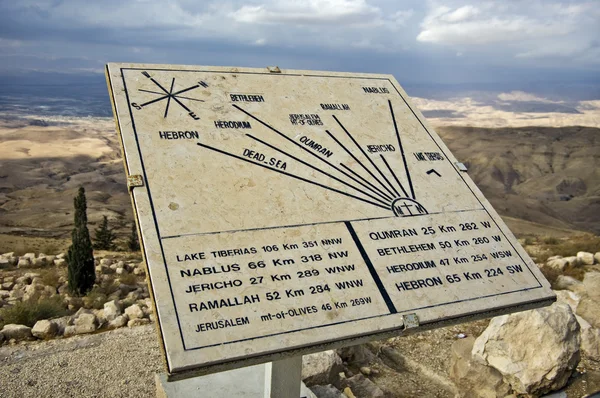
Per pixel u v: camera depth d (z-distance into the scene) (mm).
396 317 2592
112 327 6070
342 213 2961
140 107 3027
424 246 2979
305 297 2496
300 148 3225
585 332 5625
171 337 2174
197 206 2666
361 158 3355
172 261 2414
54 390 4637
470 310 2766
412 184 3346
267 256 2592
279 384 3236
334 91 3785
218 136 3059
